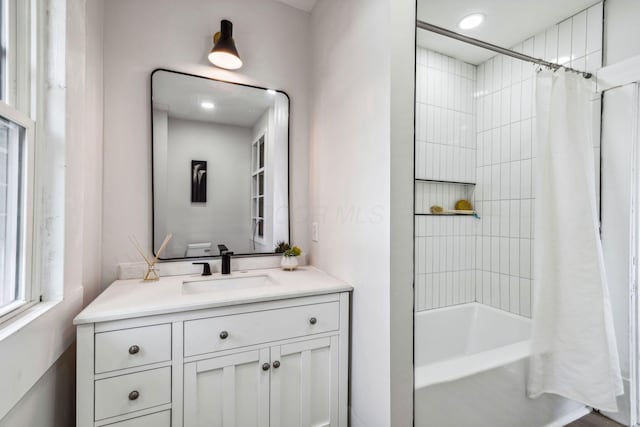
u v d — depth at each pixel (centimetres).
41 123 86
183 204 154
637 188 141
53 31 88
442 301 172
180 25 153
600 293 129
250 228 169
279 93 176
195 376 103
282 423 118
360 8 126
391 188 106
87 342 89
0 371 58
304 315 122
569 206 136
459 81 176
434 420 116
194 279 142
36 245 84
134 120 143
